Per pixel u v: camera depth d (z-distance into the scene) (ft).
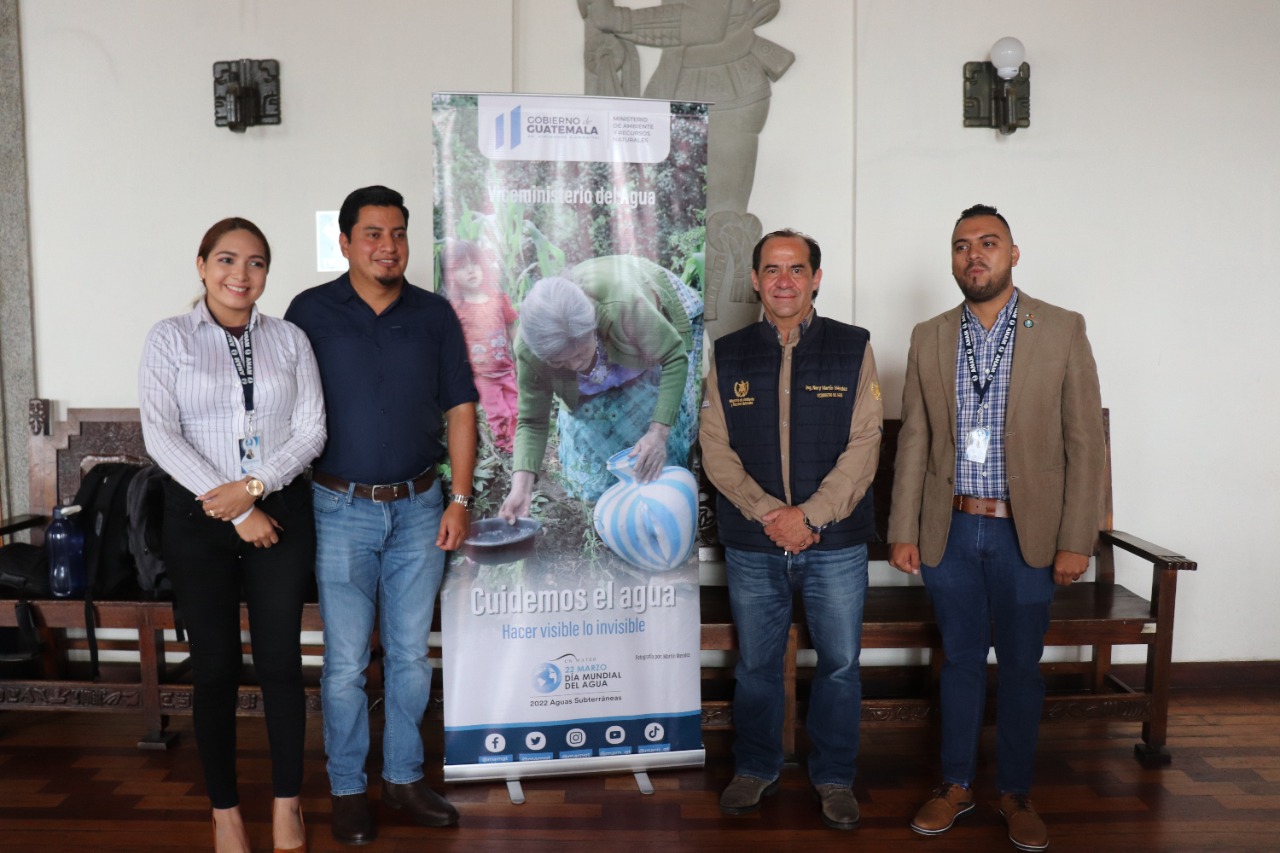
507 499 8.59
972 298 7.64
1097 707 9.25
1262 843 7.73
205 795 8.52
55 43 10.75
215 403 6.86
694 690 8.95
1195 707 10.69
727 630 9.17
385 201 7.52
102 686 9.39
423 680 8.15
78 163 10.87
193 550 6.88
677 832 7.95
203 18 10.72
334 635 7.71
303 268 10.93
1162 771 9.09
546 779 8.96
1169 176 10.98
